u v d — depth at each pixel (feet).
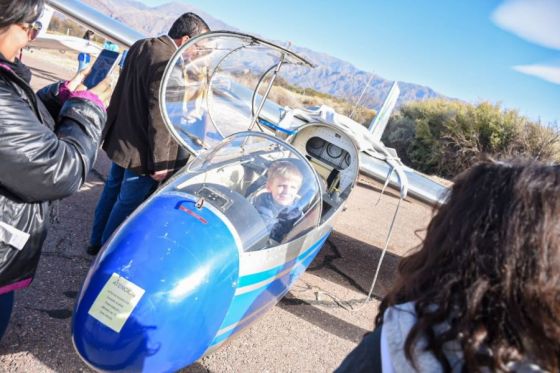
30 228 6.25
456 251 3.10
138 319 6.63
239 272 7.92
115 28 21.56
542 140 48.32
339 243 21.25
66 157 6.08
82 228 14.61
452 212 3.33
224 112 14.97
